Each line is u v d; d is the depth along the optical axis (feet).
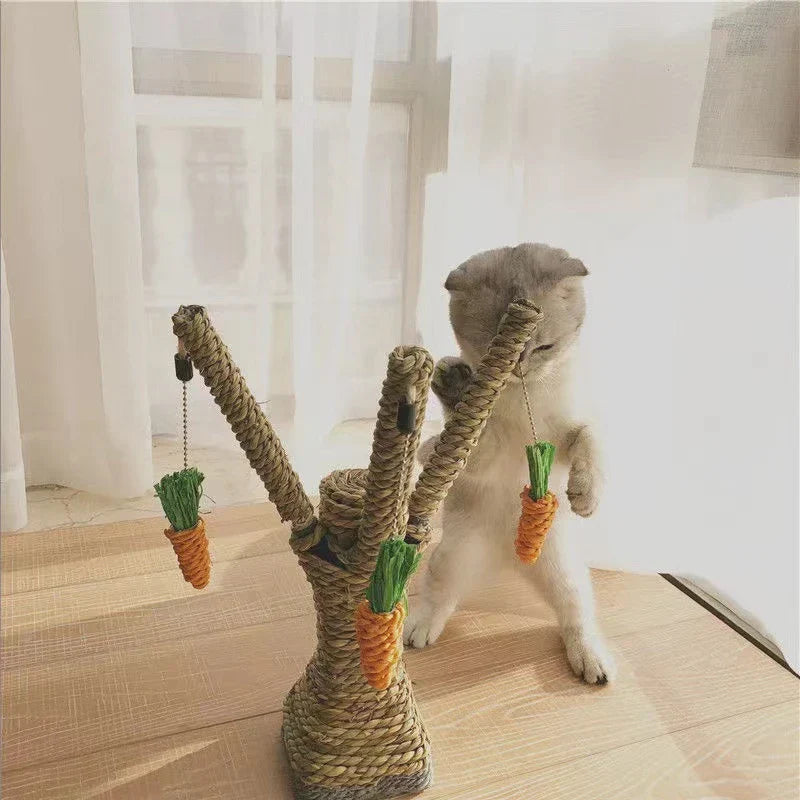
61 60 3.24
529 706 2.59
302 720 2.21
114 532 3.48
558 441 2.69
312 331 3.85
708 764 2.39
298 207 3.59
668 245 2.93
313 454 3.96
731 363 2.94
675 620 3.07
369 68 3.58
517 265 2.44
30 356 3.76
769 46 2.59
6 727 2.39
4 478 3.44
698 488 3.18
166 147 3.67
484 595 3.18
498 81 3.66
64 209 3.45
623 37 2.85
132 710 2.48
